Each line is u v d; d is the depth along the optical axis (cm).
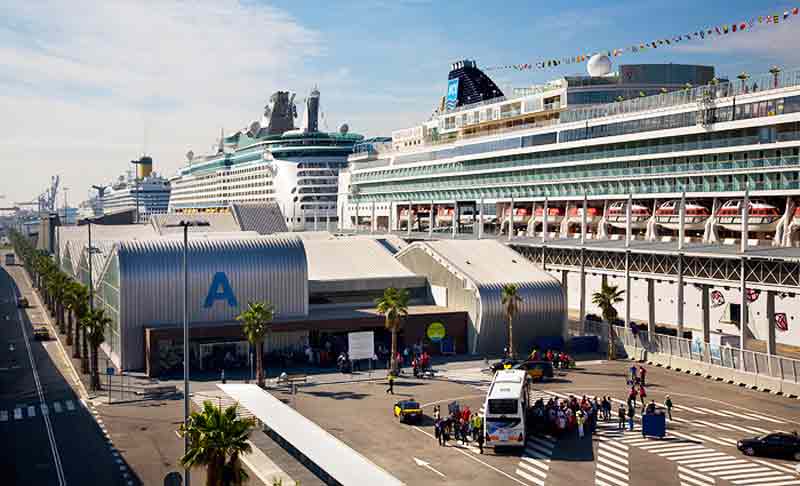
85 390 7275
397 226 18075
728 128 9906
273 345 8500
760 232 9856
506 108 15350
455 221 14988
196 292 8388
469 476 4781
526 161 13862
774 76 9731
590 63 14688
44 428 5944
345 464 4038
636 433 5791
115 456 5181
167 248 8481
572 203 12962
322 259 10975
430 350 9025
